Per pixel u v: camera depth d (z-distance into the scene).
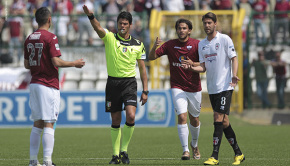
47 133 24.48
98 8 67.06
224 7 63.12
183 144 29.92
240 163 27.77
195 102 30.09
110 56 27.98
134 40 28.47
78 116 53.09
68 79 60.91
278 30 58.47
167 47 30.06
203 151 35.19
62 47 59.69
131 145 39.34
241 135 46.31
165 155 32.94
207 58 27.25
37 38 24.23
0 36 61.03
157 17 58.88
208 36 27.34
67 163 28.47
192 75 29.73
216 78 27.11
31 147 25.00
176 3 64.56
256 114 58.44
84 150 36.34
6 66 60.69
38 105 24.44
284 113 57.97
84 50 59.97
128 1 66.38
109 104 28.20
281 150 35.34
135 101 28.28
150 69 58.47
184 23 29.44
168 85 59.34
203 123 55.53
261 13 58.28
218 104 26.98
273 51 58.53
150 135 46.53
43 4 68.25
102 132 49.75
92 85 60.97
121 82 28.00
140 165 27.22
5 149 36.62
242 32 59.28
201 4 65.06
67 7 65.31
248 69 58.78
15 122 53.28
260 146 37.97
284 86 58.28
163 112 52.62
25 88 58.97
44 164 24.53
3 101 53.31
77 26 59.62
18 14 66.25
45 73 24.34
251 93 58.81
